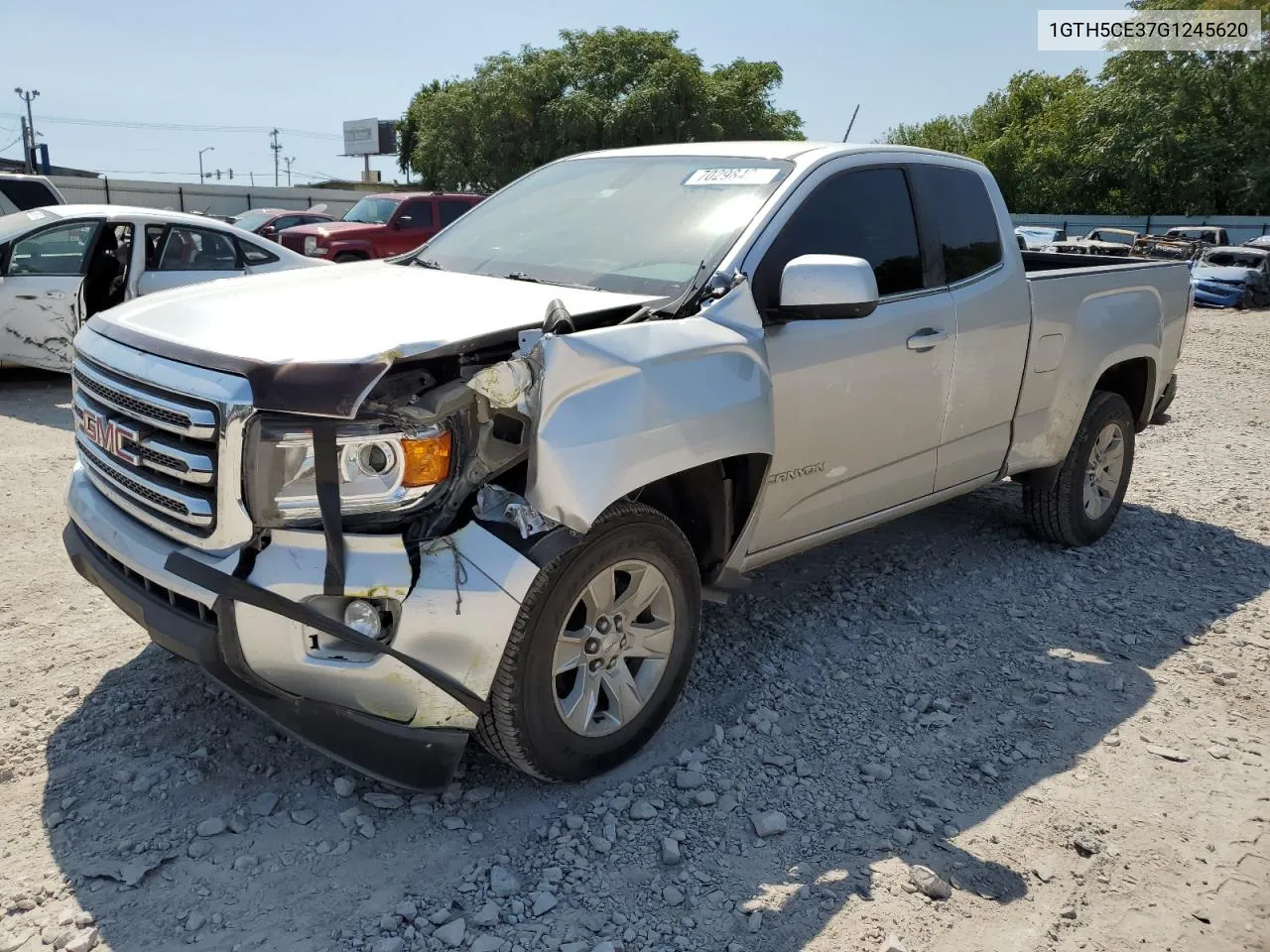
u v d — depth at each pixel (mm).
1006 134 49000
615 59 35438
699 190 3857
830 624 4312
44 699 3412
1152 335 5480
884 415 3938
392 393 2596
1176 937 2570
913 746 3396
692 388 3041
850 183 3930
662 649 3234
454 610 2627
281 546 2588
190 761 3094
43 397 8492
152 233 8953
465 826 2869
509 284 3559
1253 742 3520
